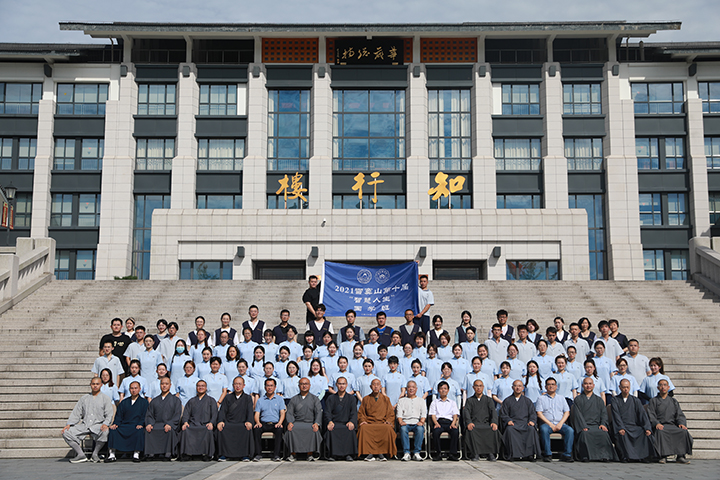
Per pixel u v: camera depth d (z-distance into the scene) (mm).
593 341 13414
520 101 39094
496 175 38281
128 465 10547
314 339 13758
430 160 38531
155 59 39438
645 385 12039
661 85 39719
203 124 38625
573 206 38438
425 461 10984
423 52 39062
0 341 16859
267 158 38438
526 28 37750
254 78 38438
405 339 13516
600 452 11102
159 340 13344
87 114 39406
